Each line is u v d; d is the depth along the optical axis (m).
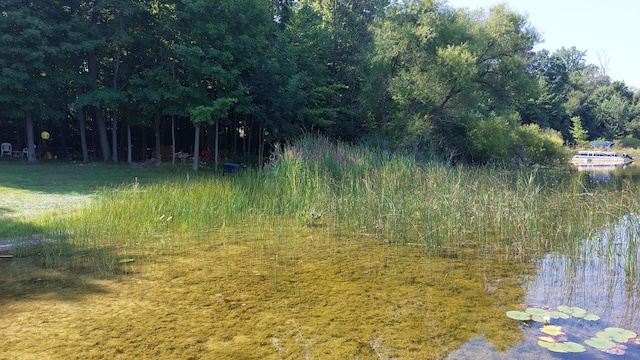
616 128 58.78
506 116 23.75
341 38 21.38
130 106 18.47
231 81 16.48
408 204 8.17
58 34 17.20
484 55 19.88
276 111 17.45
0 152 22.55
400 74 18.06
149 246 6.35
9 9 16.41
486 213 7.74
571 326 3.79
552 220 8.16
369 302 4.28
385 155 12.52
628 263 5.54
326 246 6.57
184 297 4.34
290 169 10.35
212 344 3.34
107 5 17.47
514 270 5.50
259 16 18.09
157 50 18.48
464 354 3.23
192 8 16.02
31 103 17.16
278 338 3.46
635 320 3.96
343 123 20.41
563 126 52.53
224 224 7.76
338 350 3.27
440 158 18.39
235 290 4.57
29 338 3.41
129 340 3.39
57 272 5.12
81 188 11.59
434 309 4.13
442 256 6.11
